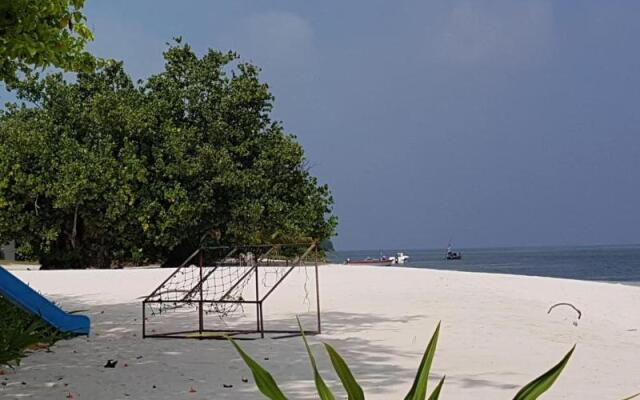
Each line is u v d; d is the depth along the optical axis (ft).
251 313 44.06
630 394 21.63
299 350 30.19
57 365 27.09
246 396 21.53
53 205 100.94
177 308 45.75
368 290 57.47
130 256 110.32
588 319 41.34
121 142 105.19
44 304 33.14
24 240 105.19
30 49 25.35
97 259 108.58
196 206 102.53
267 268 80.28
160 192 103.24
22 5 25.23
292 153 109.40
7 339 27.86
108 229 104.99
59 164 100.17
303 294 55.01
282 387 22.79
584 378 24.22
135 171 100.17
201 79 111.55
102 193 99.40
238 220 106.11
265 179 107.34
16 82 32.07
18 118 106.52
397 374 24.80
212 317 42.39
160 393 22.17
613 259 374.43
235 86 111.45
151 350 30.53
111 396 21.90
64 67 31.19
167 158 106.01
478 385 22.99
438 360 27.73
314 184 112.37
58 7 26.50
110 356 29.12
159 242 102.53
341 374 9.29
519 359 28.07
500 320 39.83
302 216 107.24
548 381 9.01
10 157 99.76
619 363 27.30
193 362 27.63
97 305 49.32
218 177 103.30
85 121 103.91
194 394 21.91
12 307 34.73
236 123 111.96
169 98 111.24
